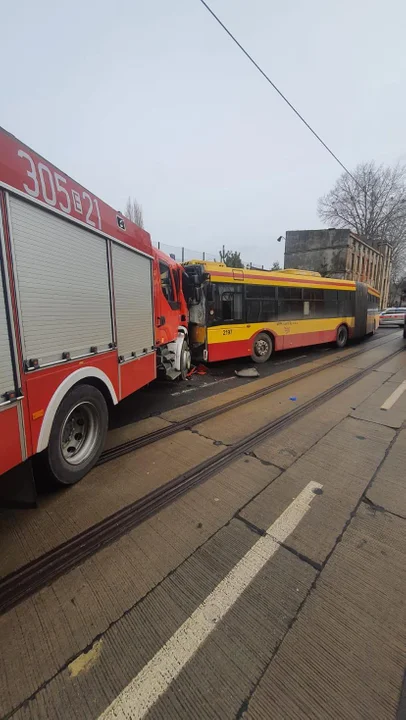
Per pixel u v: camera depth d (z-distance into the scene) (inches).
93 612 70.6
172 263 251.1
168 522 99.6
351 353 431.5
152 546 89.7
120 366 145.8
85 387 120.9
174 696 54.9
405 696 54.4
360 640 63.7
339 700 54.0
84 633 66.0
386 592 74.3
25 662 60.8
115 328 139.9
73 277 108.9
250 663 59.6
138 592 75.4
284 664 59.4
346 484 119.3
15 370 84.3
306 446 151.3
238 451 146.7
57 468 110.3
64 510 106.1
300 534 93.6
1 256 78.4
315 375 297.0
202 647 62.6
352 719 51.3
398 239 1934.1
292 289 385.1
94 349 123.1
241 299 329.7
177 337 266.5
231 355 326.6
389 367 330.0
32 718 52.6
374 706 53.1
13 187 80.7
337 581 77.4
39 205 90.5
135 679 57.5
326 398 225.3
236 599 72.9
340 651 61.7
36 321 91.4
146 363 178.2
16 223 82.5
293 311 390.0
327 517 101.0
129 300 154.9
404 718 51.2
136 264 163.5
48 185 94.9
